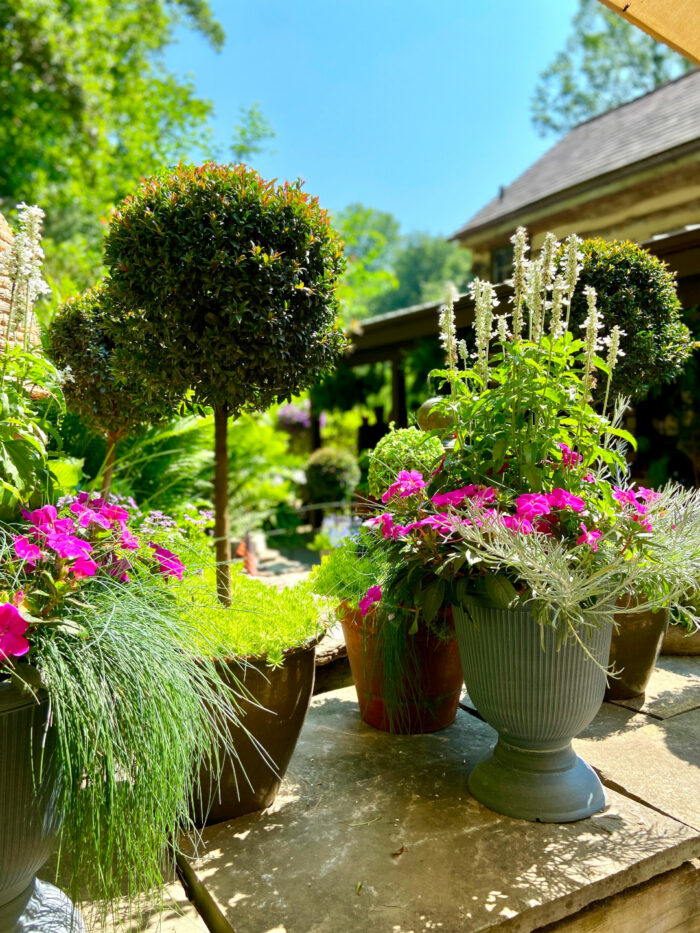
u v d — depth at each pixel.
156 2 14.02
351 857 1.69
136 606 1.49
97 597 1.49
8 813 1.23
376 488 2.63
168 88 12.52
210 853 1.72
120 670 1.32
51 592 1.37
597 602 1.71
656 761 2.17
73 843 1.26
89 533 1.68
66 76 13.11
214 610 1.93
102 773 1.26
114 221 1.98
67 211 12.48
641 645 2.56
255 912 1.50
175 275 1.89
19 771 1.24
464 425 2.01
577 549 1.70
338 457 8.02
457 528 1.72
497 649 1.80
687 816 1.86
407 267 45.62
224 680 1.76
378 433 8.05
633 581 1.77
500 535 1.65
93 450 4.12
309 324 2.08
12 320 1.85
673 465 4.48
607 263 3.05
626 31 21.25
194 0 15.51
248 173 2.01
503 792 1.90
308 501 8.45
